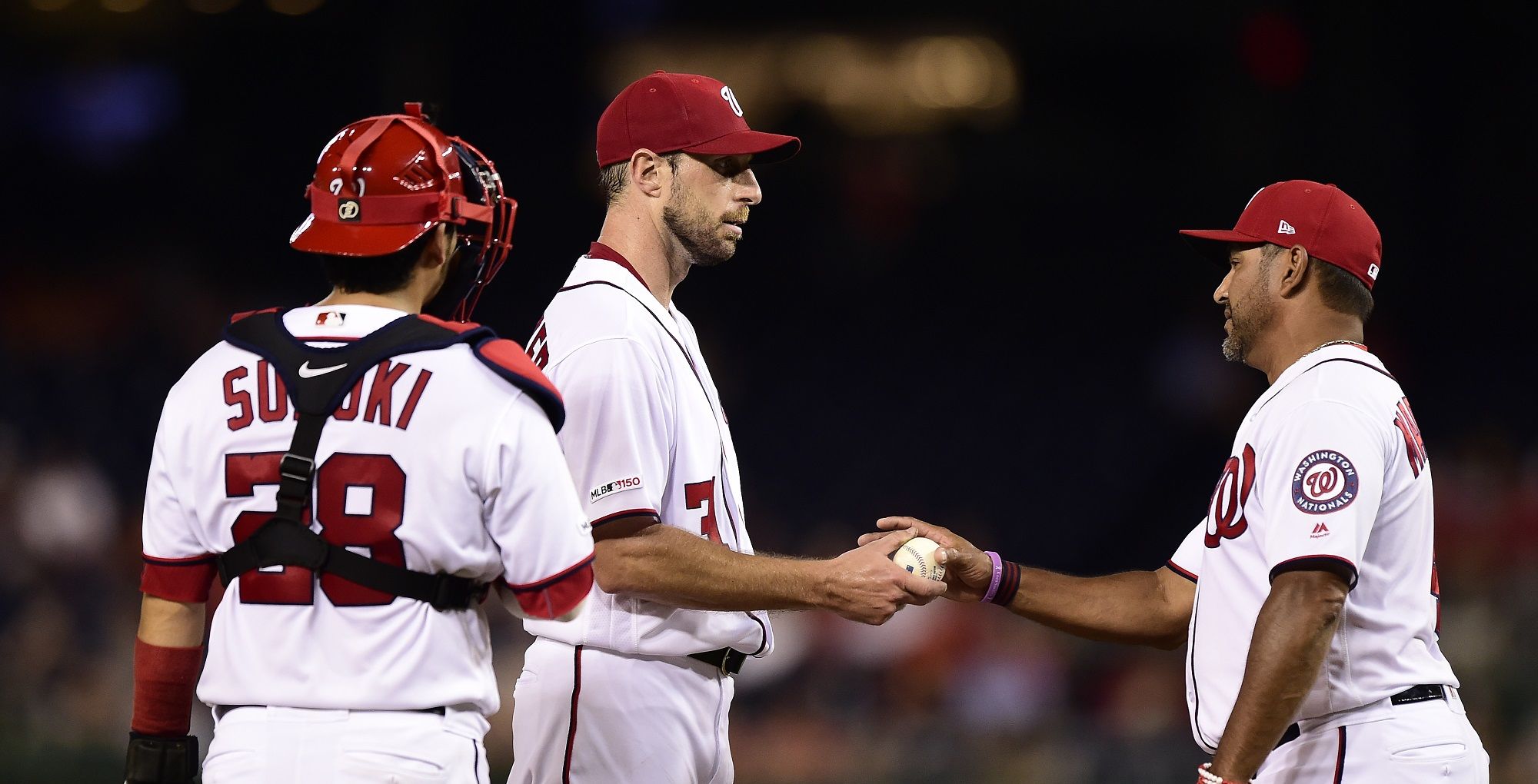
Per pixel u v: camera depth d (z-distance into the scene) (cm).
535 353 1285
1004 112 6706
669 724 1275
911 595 1284
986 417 6038
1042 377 6141
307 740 943
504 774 2952
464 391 966
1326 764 1219
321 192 1006
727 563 1234
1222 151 6178
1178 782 3105
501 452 963
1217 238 1367
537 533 977
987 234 6588
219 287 5906
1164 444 5572
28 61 6156
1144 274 6425
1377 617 1225
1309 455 1196
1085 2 6291
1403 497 1238
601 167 1366
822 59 6581
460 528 962
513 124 6538
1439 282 5688
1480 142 5716
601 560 1216
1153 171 6656
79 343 5184
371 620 950
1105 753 3148
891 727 3312
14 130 6097
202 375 990
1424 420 5306
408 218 998
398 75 6022
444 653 972
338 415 952
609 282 1295
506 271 6322
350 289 1009
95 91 6175
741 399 6056
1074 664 3488
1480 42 5672
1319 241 1312
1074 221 6600
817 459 5944
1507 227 5681
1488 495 4062
